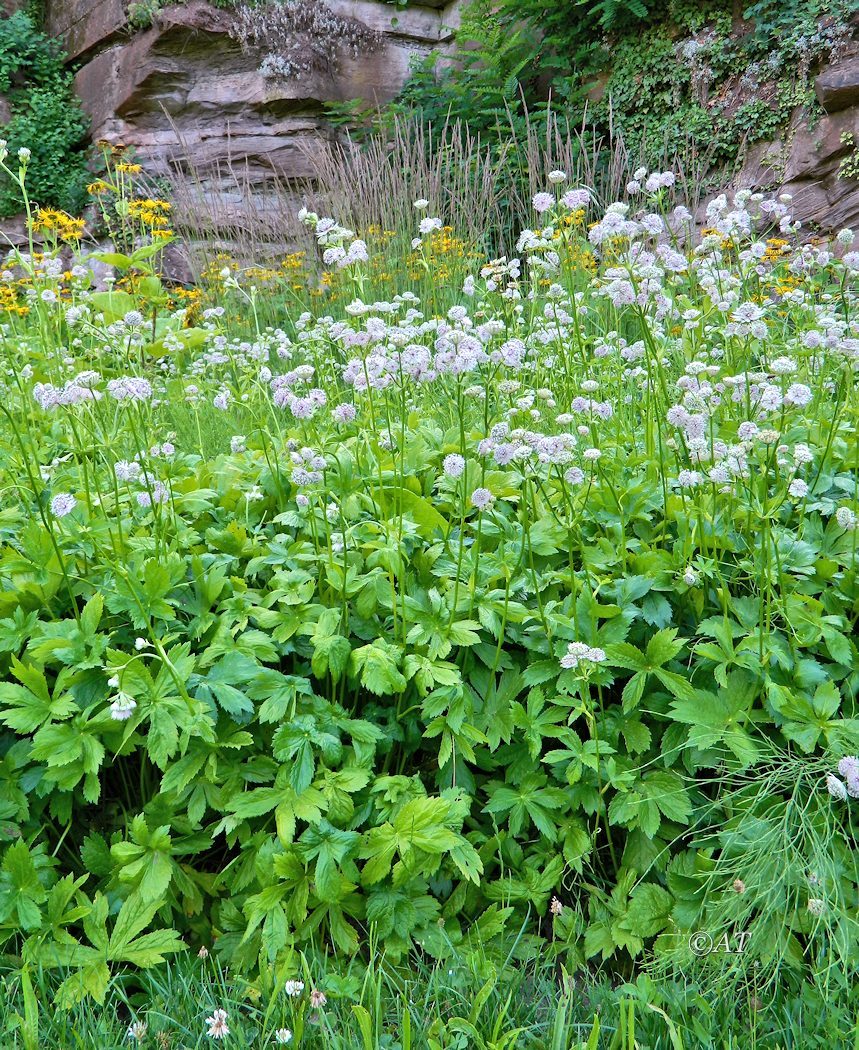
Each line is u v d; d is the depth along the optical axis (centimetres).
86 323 318
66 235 518
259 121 1066
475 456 270
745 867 193
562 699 215
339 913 194
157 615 220
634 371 327
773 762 205
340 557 240
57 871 216
